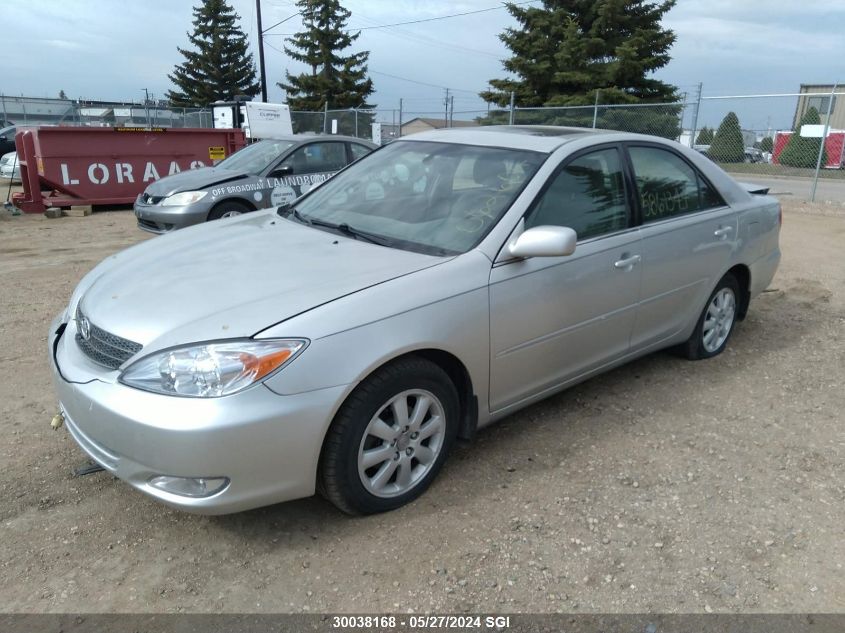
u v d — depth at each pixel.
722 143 18.97
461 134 4.01
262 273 2.93
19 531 2.77
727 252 4.45
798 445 3.60
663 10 31.91
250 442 2.42
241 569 2.58
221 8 55.66
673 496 3.10
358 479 2.74
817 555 2.73
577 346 3.56
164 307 2.70
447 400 2.99
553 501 3.03
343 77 46.12
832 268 7.80
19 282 6.82
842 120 24.62
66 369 2.75
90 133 12.34
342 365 2.56
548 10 32.41
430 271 2.92
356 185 3.94
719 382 4.38
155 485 2.52
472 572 2.58
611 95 29.67
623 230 3.72
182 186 8.42
